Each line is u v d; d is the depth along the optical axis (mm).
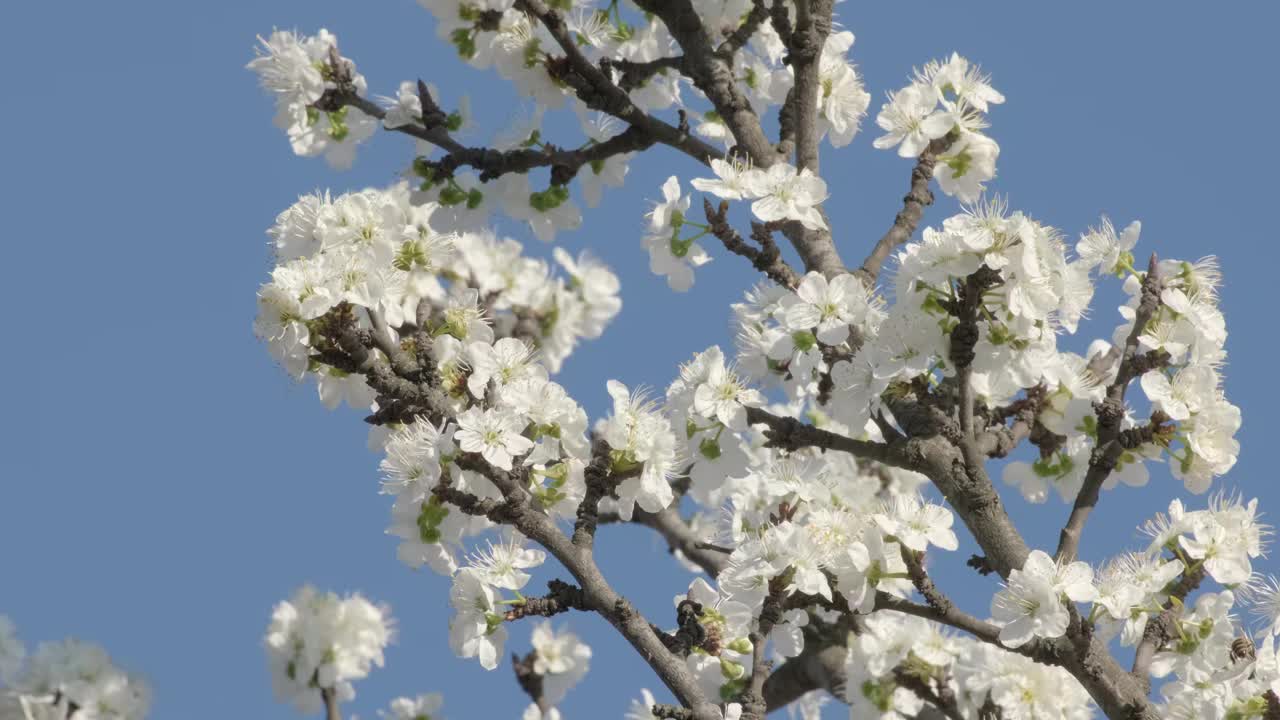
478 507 6891
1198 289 7598
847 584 6941
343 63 9359
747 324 9117
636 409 7230
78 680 7621
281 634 9852
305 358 7246
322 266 7176
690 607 6949
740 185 7699
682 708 6633
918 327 6801
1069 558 7145
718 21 9414
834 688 9484
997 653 7309
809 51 8484
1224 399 7359
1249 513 7359
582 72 8773
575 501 7258
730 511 8820
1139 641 7113
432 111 9164
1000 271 6488
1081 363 7969
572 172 9039
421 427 7305
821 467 8711
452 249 8461
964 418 7023
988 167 8180
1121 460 7793
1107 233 7809
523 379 7227
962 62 8211
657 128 8898
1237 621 7281
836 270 7703
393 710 11258
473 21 9148
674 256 8406
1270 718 7137
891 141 8102
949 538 6918
